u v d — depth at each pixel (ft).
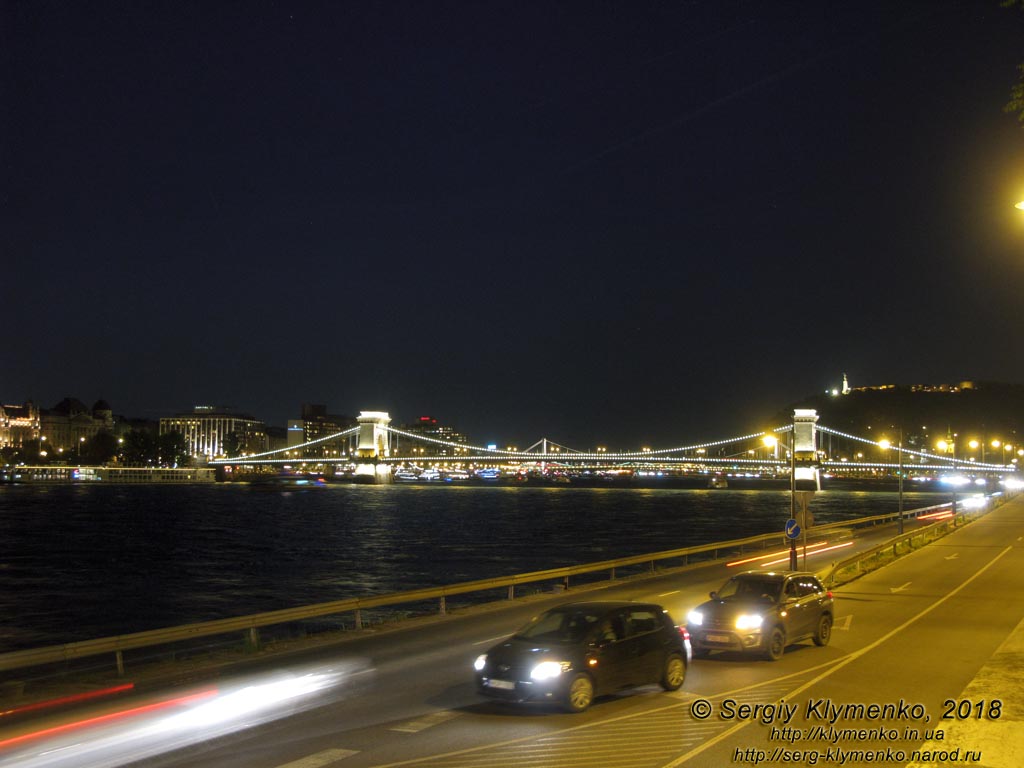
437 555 247.91
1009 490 418.51
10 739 46.47
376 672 62.75
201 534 326.03
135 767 39.60
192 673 65.16
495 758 39.06
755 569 135.64
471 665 64.80
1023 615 84.28
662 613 54.03
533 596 107.04
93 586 182.19
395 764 38.45
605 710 48.60
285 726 46.75
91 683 62.64
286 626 124.16
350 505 559.79
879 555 139.44
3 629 131.64
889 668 59.31
